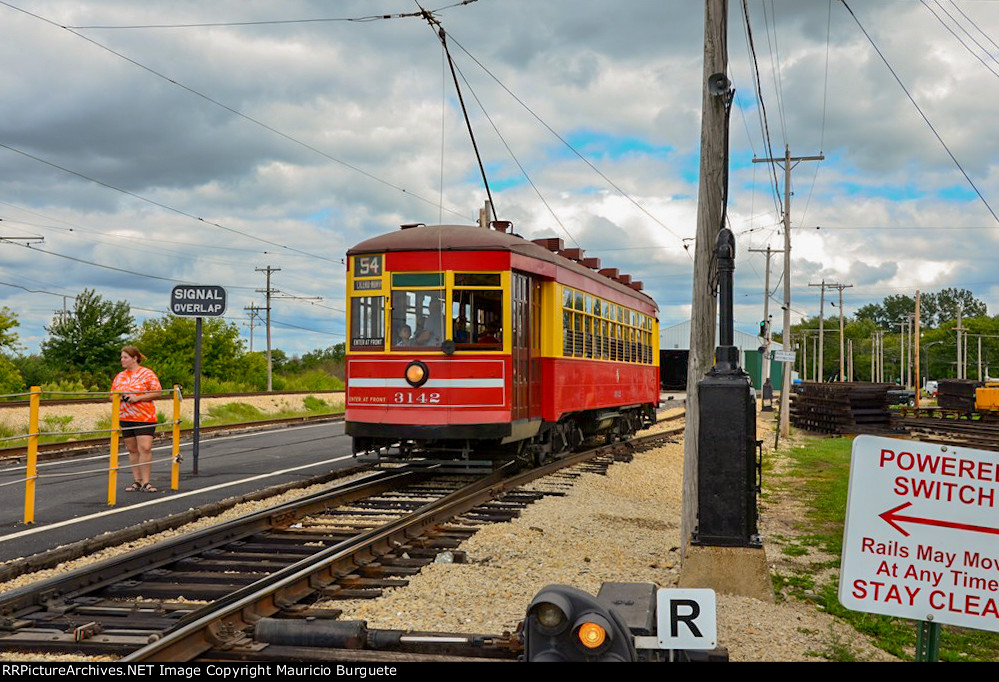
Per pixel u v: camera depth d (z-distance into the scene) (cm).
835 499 1488
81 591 701
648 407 2517
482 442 1353
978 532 445
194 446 1498
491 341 1315
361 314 1351
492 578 801
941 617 446
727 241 819
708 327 949
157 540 938
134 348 1303
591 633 401
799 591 834
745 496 782
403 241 1342
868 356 13700
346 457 1795
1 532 990
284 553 889
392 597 720
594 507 1262
